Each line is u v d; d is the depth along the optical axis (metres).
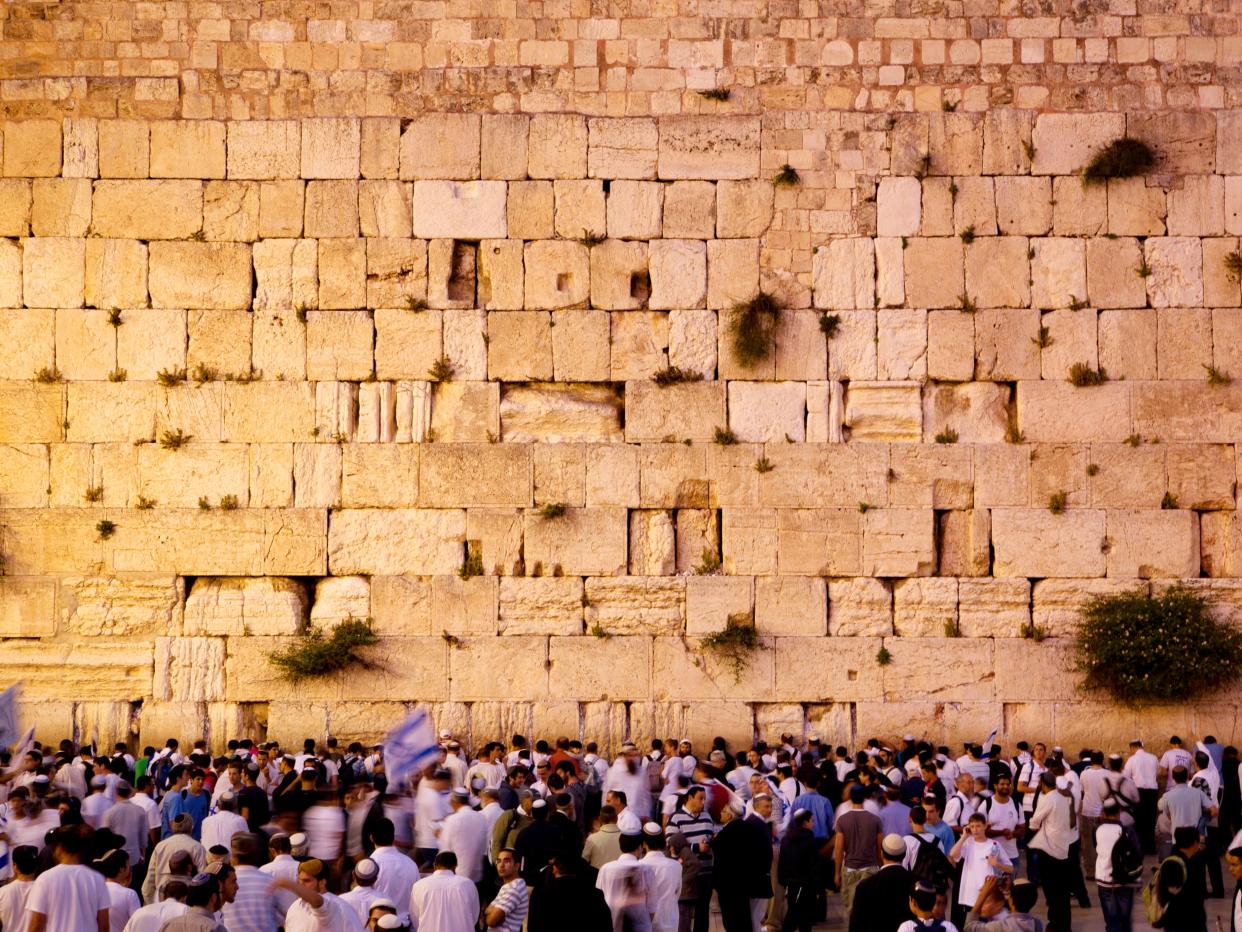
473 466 21.94
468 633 21.83
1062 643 21.66
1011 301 22.02
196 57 22.34
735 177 22.17
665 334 22.06
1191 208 22.03
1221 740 21.45
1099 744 21.52
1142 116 22.14
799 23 22.36
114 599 21.88
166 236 22.16
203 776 17.11
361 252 22.14
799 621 21.80
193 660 21.78
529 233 22.19
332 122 22.22
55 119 22.25
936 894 9.91
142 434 21.98
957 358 21.98
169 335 22.08
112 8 22.42
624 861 11.89
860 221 22.14
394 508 21.94
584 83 22.31
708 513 21.98
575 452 21.95
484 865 14.19
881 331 22.05
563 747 19.66
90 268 22.12
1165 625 21.20
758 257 22.09
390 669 21.78
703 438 21.98
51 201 22.17
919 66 22.28
